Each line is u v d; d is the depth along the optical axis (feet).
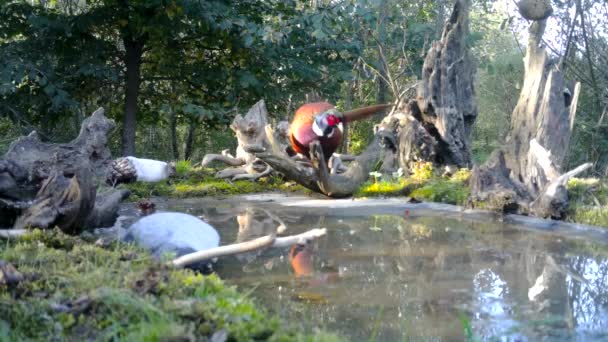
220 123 49.37
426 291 12.80
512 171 24.86
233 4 46.11
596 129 43.78
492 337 10.19
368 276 14.06
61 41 44.21
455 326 10.64
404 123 31.07
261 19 46.01
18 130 56.08
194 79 49.21
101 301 9.78
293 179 27.53
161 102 52.44
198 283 11.07
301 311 11.40
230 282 13.51
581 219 20.59
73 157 21.33
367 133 60.18
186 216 16.08
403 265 15.02
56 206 15.92
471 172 26.43
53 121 48.08
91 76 46.57
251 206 25.04
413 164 30.45
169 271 11.76
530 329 10.53
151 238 15.03
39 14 42.68
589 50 45.62
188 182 30.12
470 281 13.71
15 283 10.32
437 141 31.19
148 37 46.85
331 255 16.12
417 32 49.93
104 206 18.24
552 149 25.57
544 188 22.03
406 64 52.60
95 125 25.26
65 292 10.32
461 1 31.76
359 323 10.79
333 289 12.95
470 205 23.67
